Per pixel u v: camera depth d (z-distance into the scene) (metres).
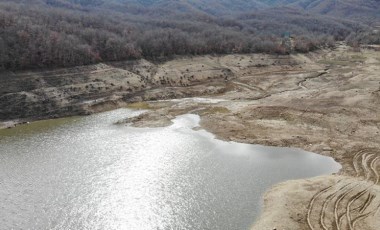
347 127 82.06
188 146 74.44
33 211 52.53
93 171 63.59
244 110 94.94
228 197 55.81
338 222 48.97
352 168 64.44
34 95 96.69
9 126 85.00
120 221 50.47
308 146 73.69
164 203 54.41
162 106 103.25
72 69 112.38
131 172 63.38
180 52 146.00
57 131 82.69
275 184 59.34
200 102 106.69
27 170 63.84
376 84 114.31
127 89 112.19
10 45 107.62
